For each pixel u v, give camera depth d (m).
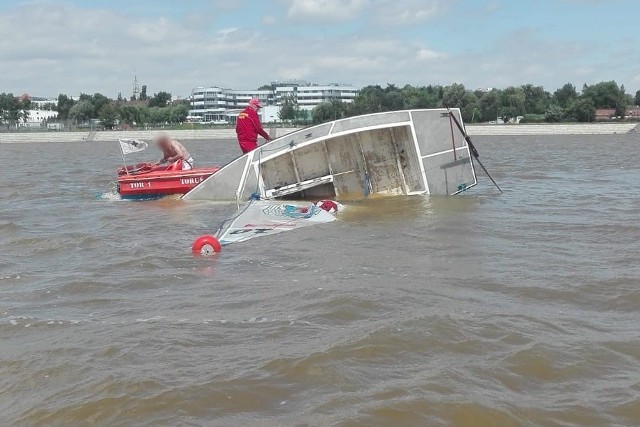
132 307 8.02
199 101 181.12
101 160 42.41
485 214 14.68
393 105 101.50
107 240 12.46
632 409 5.12
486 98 104.31
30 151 59.88
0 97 132.50
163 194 18.39
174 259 10.63
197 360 6.19
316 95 182.62
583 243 11.38
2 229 14.12
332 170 17.50
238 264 10.16
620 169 27.30
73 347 6.66
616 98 108.75
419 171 17.34
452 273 9.30
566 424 4.92
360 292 8.23
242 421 5.01
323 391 5.46
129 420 5.10
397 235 12.30
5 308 8.16
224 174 17.34
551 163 31.31
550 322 7.10
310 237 12.23
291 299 8.07
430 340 6.48
